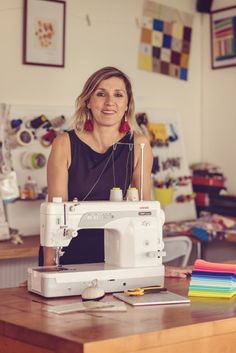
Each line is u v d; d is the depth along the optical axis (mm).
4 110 5324
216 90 6527
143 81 6234
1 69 5371
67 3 5707
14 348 2520
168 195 6059
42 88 5586
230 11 6332
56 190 3492
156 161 6168
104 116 3471
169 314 2676
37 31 5516
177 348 2475
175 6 6422
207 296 3012
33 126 5441
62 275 2938
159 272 3162
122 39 6062
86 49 5840
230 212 6133
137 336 2361
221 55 6457
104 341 2285
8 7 5379
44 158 5461
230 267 3061
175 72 6461
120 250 3117
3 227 5102
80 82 5812
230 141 6414
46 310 2719
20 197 5266
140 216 3160
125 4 6066
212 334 2576
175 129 6375
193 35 6586
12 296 2980
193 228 5707
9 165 5254
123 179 3596
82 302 2824
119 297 2932
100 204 3100
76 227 3053
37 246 4863
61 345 2316
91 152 3537
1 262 5215
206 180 6324
